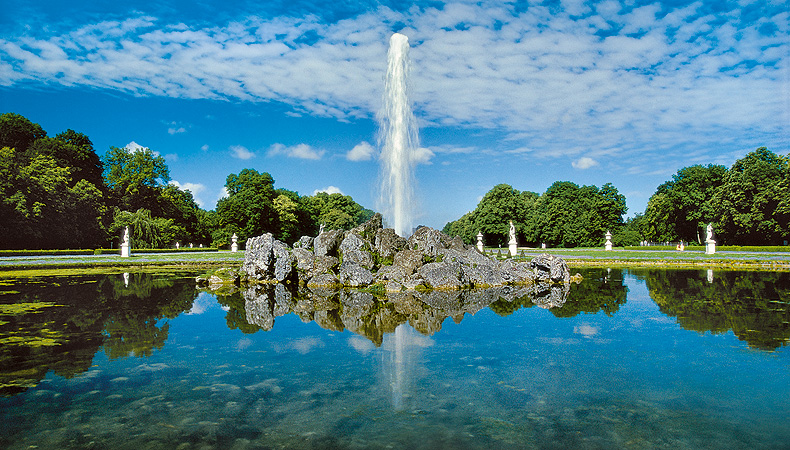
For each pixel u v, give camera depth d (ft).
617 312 36.40
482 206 241.76
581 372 20.51
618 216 236.43
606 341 26.45
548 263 61.46
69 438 14.02
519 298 45.60
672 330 29.35
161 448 13.30
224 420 15.30
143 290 52.70
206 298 46.01
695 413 15.84
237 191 225.97
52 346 25.45
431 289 53.42
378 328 30.63
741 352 23.71
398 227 79.66
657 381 19.24
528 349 24.71
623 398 17.33
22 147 175.94
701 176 218.59
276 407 16.47
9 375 20.25
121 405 16.70
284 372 20.61
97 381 19.40
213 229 248.73
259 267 60.90
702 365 21.44
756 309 37.01
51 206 148.87
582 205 233.14
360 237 62.95
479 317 34.76
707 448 13.17
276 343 26.27
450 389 18.35
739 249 144.25
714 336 27.48
